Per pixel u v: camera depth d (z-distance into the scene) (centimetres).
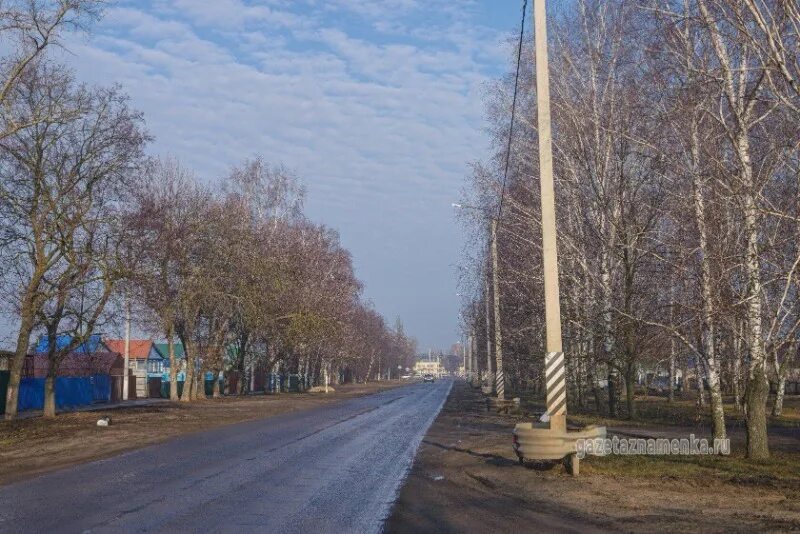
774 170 1683
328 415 3956
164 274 4806
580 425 2839
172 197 4944
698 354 2020
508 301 4094
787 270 1664
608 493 1364
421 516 1152
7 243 3356
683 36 1728
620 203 2583
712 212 1803
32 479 1569
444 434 2728
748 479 1505
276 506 1226
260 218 6206
